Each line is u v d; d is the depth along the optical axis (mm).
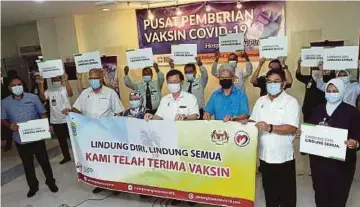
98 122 3307
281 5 5496
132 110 3568
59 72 3912
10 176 4676
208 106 3188
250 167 2713
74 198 3688
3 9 4996
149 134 3066
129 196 3617
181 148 2955
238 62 5785
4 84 5941
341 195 2463
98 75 3527
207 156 2859
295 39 5555
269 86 2480
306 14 5438
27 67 8023
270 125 2459
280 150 2520
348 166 2416
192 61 4184
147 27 6438
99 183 3447
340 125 2355
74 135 3494
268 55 3793
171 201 3404
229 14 5824
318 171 2494
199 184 2949
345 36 5309
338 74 3777
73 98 6758
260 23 5664
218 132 2777
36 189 3893
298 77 4691
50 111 4883
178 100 3119
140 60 4082
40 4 4895
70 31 6750
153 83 4602
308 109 4336
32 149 3729
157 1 5703
